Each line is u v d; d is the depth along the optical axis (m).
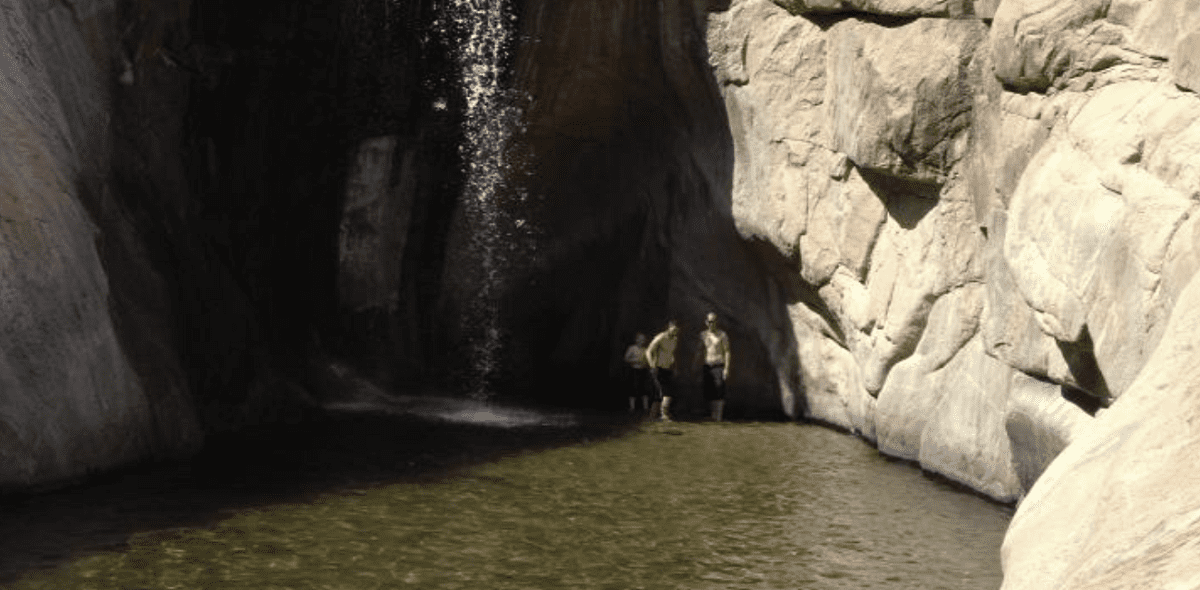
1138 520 3.69
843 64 12.81
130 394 10.62
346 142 18.03
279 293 16.39
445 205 19.52
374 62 17.81
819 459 12.29
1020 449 9.30
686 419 15.84
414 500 9.64
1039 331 8.80
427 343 19.56
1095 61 8.52
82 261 10.30
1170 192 6.88
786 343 15.88
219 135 14.04
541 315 20.06
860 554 8.03
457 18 18.19
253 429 13.47
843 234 13.39
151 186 12.36
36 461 9.29
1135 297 6.97
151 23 12.34
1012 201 9.22
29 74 10.33
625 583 7.15
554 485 10.52
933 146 11.42
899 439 12.27
